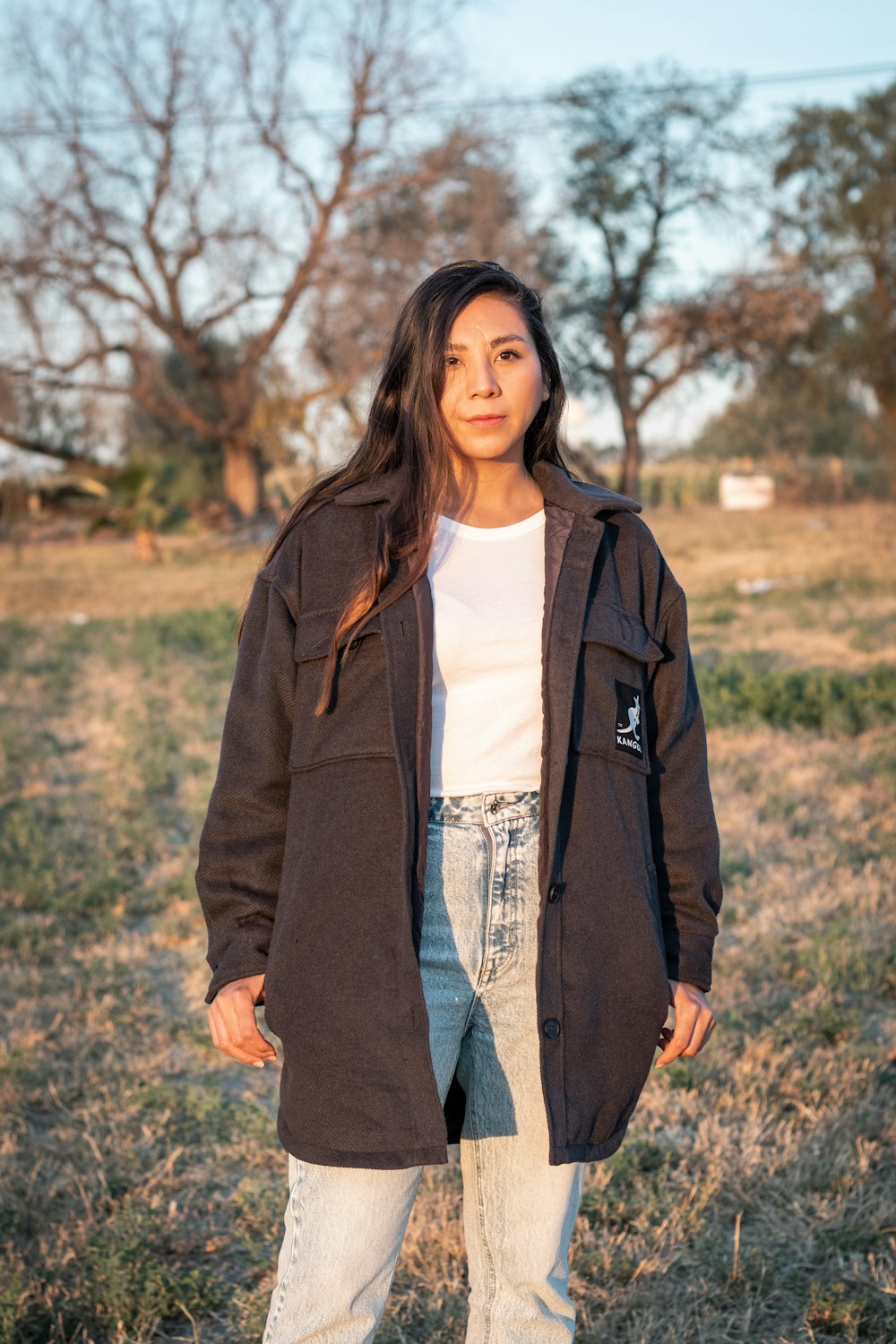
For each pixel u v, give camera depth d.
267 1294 2.56
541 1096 1.68
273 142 29.91
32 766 7.83
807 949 4.32
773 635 12.66
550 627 1.65
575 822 1.65
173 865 5.83
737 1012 3.81
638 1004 1.66
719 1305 2.52
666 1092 3.40
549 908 1.62
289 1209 1.65
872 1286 2.54
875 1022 3.88
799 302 36.09
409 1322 2.48
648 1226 2.75
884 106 38.12
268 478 37.16
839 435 56.28
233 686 1.70
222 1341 2.47
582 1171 1.78
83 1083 3.55
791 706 8.52
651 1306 2.48
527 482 1.80
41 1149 3.18
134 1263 2.61
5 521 35.59
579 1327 2.43
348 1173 1.60
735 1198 2.87
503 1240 1.73
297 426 27.19
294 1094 1.61
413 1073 1.56
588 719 1.66
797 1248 2.68
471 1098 1.71
